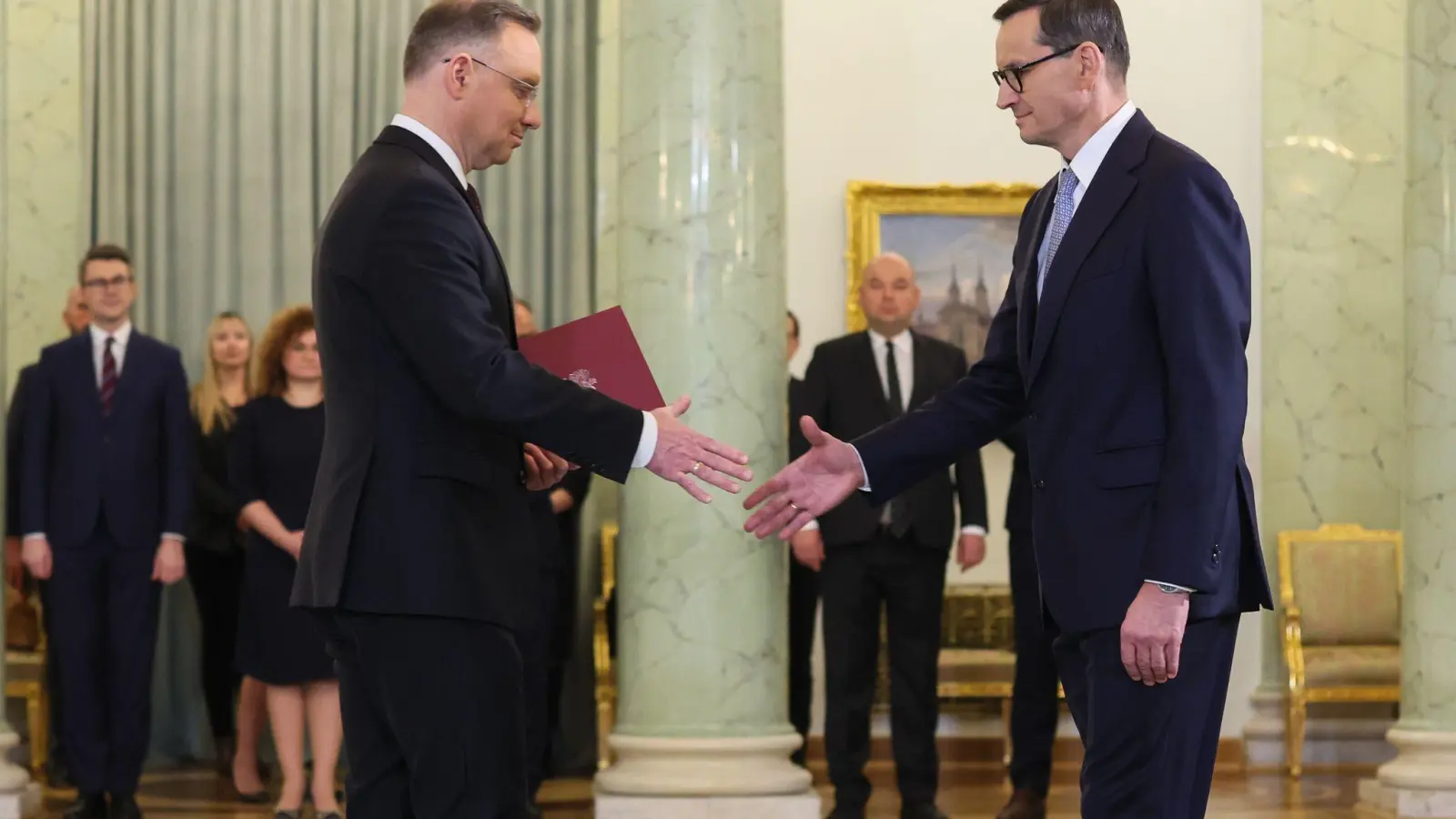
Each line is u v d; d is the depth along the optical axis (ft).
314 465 21.40
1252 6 30.04
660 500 19.57
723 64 19.75
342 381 10.09
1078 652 11.21
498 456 10.30
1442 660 22.43
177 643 28.48
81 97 28.84
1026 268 11.55
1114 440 10.71
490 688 10.08
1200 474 10.19
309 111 28.73
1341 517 29.71
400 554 9.86
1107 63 11.18
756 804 19.03
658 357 19.63
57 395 21.80
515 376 9.73
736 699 19.42
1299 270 29.94
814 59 29.76
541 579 22.39
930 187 29.53
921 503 20.74
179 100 28.71
